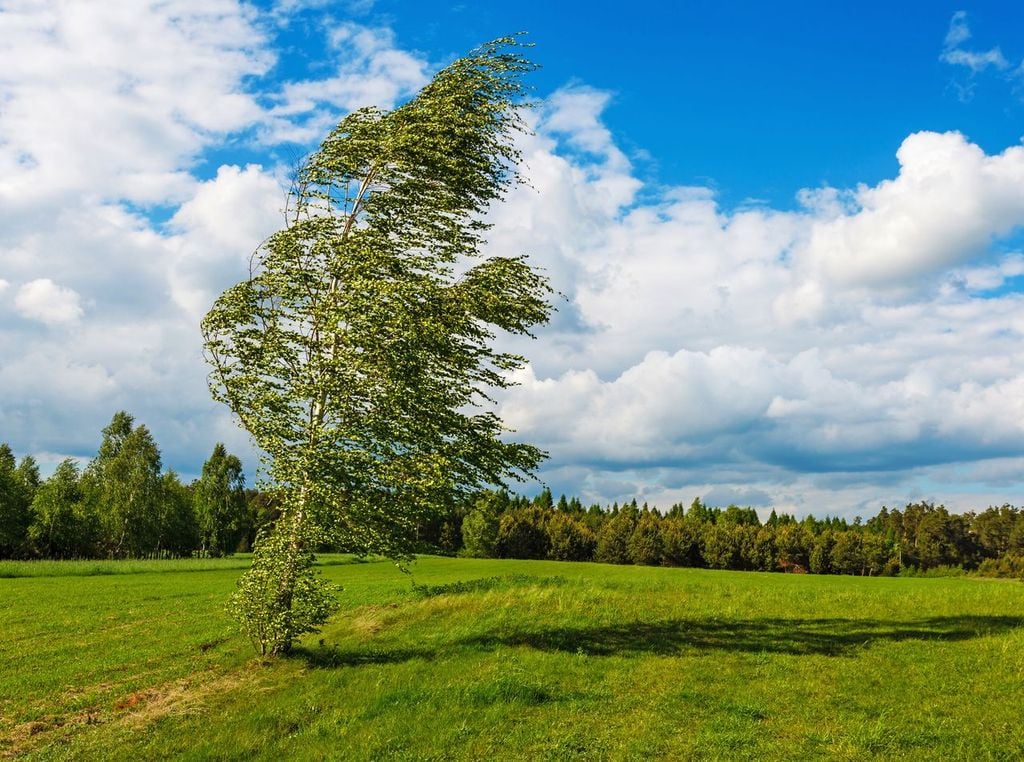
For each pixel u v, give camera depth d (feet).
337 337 61.77
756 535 396.98
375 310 58.75
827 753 36.96
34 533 303.27
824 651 60.54
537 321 68.49
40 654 72.84
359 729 43.24
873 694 47.91
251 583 61.87
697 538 396.16
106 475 323.78
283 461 60.18
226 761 39.22
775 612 80.02
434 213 68.59
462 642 66.13
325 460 58.54
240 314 62.23
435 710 46.19
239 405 62.49
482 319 67.31
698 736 39.73
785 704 46.06
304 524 60.95
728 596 90.68
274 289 63.31
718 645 63.31
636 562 393.29
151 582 168.35
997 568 375.45
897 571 389.39
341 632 77.00
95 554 329.93
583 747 39.01
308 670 58.34
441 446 62.34
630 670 55.31
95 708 51.01
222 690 53.93
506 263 66.80
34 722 47.67
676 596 89.97
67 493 314.14
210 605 115.03
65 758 40.34
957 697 46.37
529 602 84.02
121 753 40.81
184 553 368.48
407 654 62.85
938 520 444.14
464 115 68.95
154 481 333.42
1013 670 52.34
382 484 60.75
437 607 84.23
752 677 53.06
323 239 63.52
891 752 36.94
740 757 36.60
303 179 67.21
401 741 40.78
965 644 61.31
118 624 94.99
